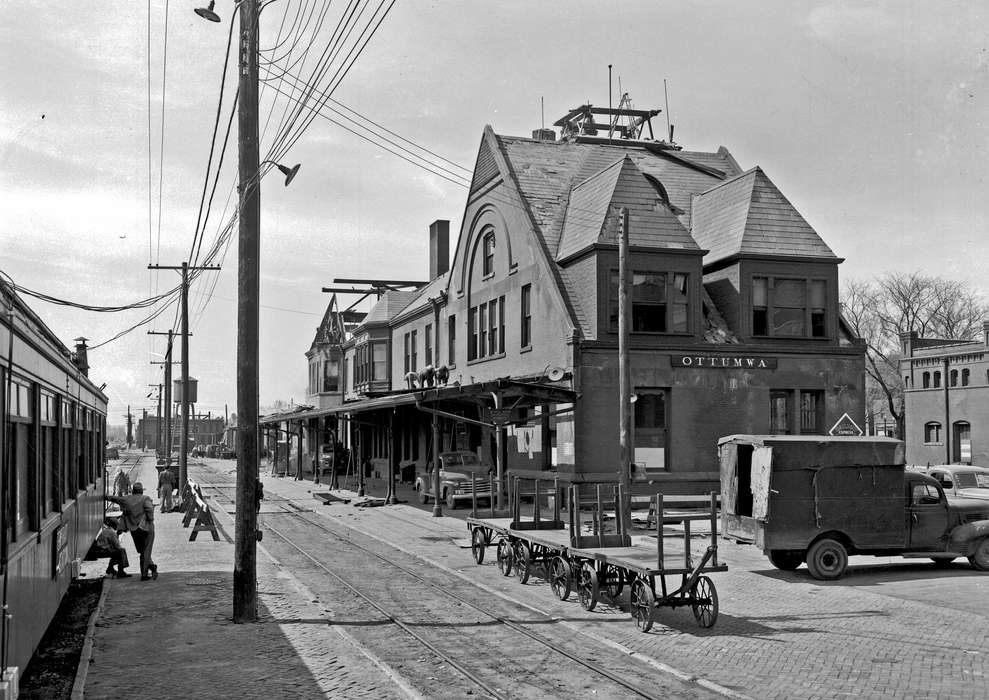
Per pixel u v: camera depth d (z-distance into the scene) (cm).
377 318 5375
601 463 2816
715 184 3753
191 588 1586
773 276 3048
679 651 1122
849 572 1811
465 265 3888
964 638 1188
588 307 2914
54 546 1162
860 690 943
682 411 2908
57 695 959
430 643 1165
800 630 1242
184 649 1133
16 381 869
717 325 3064
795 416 3031
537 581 1686
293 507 3416
